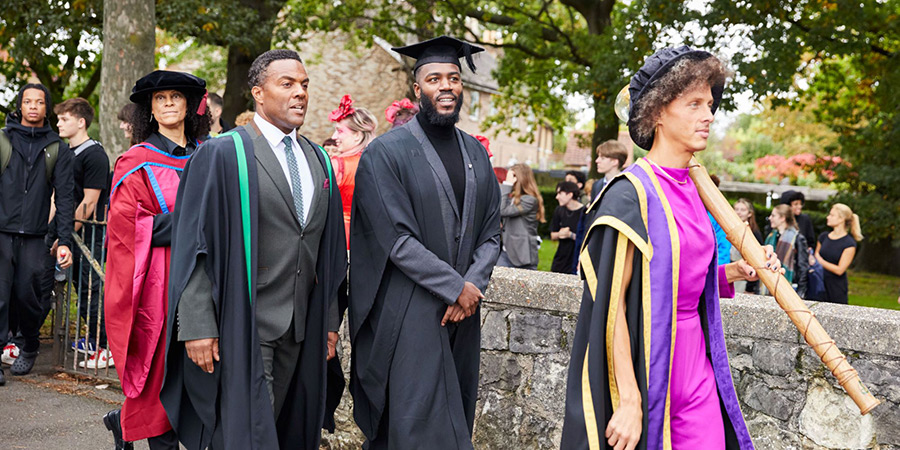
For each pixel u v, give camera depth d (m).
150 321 3.43
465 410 3.36
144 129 3.73
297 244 3.18
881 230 17.67
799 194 8.15
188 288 3.01
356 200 3.25
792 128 30.05
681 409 2.41
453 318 3.13
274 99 3.14
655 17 13.79
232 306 3.06
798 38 14.28
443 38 3.19
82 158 5.57
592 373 2.29
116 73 6.78
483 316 3.91
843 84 17.64
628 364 2.30
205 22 12.13
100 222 5.33
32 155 5.16
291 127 3.19
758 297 3.58
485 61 38.69
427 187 3.17
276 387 3.27
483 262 3.25
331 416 3.60
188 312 2.99
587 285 2.35
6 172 5.14
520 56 19.23
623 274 2.31
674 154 2.41
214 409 3.07
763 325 3.30
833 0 13.89
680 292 2.39
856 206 17.42
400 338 3.13
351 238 3.29
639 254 2.33
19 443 4.15
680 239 2.34
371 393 3.23
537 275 3.92
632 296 2.34
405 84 24.62
